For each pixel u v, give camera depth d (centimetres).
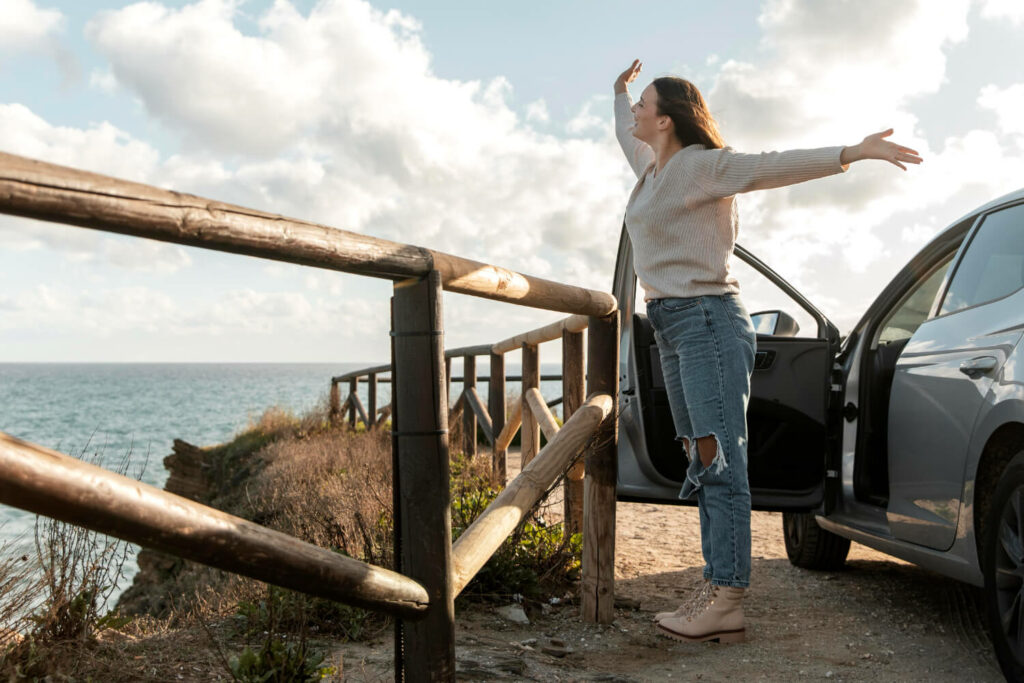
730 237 321
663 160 328
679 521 655
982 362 294
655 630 343
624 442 406
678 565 490
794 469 405
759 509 407
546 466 274
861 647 326
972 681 283
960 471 304
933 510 324
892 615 381
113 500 112
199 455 1442
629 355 402
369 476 502
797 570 492
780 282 441
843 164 277
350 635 286
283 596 285
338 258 155
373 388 1265
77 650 226
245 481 1123
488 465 534
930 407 329
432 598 183
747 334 322
